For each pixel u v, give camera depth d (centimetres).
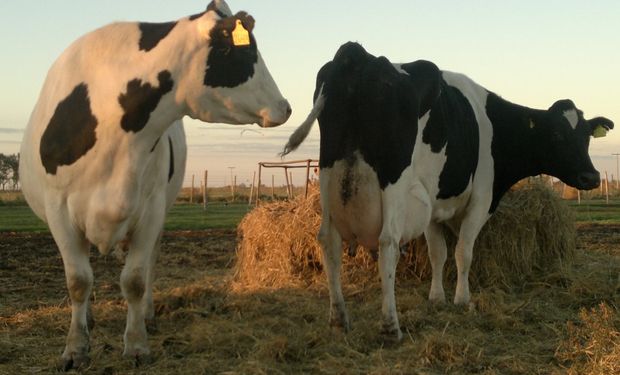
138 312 483
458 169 644
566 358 479
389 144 514
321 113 534
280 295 720
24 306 703
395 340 525
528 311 632
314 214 804
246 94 436
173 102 436
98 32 452
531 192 794
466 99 689
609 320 546
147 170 455
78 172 437
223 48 428
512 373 460
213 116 445
